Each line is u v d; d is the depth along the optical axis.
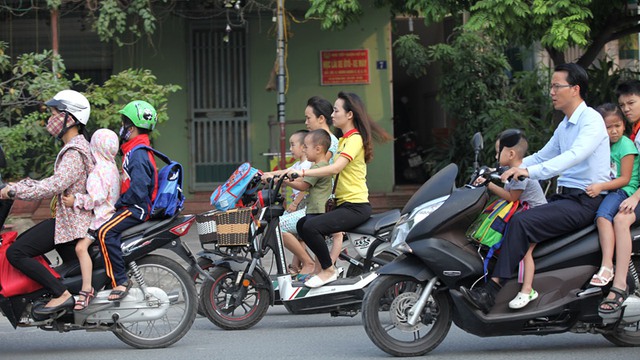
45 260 9.16
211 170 22.58
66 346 9.80
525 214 8.60
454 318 8.90
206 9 21.73
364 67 22.45
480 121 21.88
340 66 22.44
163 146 22.47
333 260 10.79
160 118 19.23
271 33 22.30
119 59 22.19
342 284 10.34
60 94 9.25
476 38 21.80
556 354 9.01
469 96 22.17
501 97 22.36
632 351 9.12
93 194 8.99
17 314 8.98
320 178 10.70
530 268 8.62
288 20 21.77
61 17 21.91
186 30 22.33
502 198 8.82
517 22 16.06
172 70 22.39
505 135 8.45
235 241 10.12
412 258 8.80
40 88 18.27
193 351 9.38
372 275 10.43
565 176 8.96
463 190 8.66
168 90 19.56
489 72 22.30
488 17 15.89
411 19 23.28
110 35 19.45
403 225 8.73
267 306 10.70
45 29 21.84
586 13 15.74
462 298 8.58
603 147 8.84
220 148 22.58
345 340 10.02
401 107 30.16
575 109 8.87
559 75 8.86
